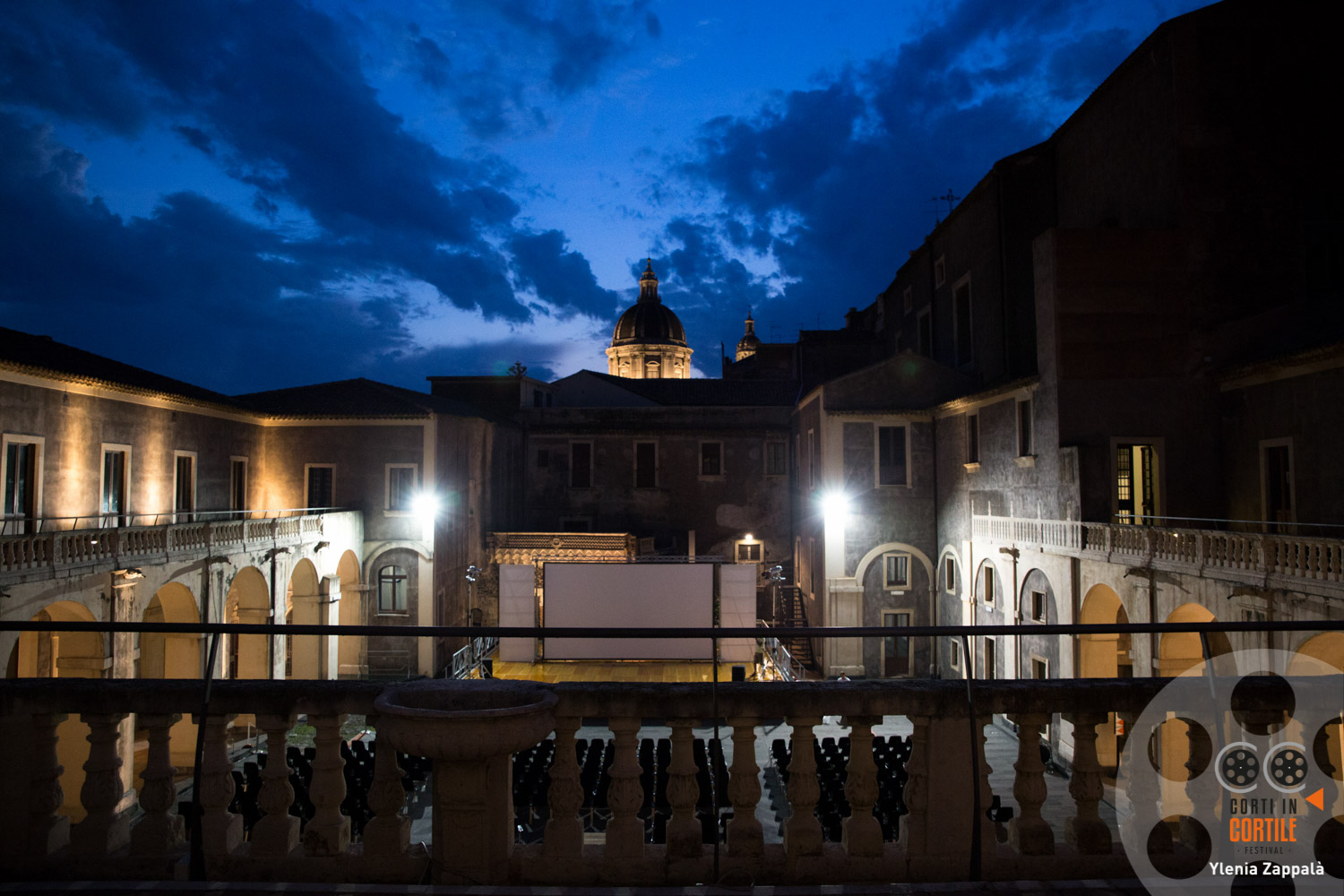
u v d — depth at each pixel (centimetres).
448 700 463
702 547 4481
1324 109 2239
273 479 3412
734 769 482
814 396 3619
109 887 412
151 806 487
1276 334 2156
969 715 475
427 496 3384
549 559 3856
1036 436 2442
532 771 1792
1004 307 2967
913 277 4162
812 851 477
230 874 478
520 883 466
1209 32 2252
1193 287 2250
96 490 2331
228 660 2766
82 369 2323
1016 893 424
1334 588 1313
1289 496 1928
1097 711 488
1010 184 3002
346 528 3231
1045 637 2361
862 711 485
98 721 495
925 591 3334
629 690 480
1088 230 2291
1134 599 1917
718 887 427
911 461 3356
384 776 482
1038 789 484
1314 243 2242
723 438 4512
